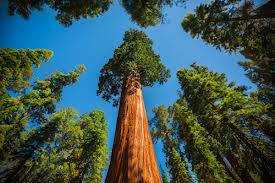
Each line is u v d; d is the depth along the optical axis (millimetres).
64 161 17469
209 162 13148
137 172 4309
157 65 12625
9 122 12992
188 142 15742
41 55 17312
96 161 18953
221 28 10297
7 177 13844
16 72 15273
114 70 12156
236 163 13578
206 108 15570
